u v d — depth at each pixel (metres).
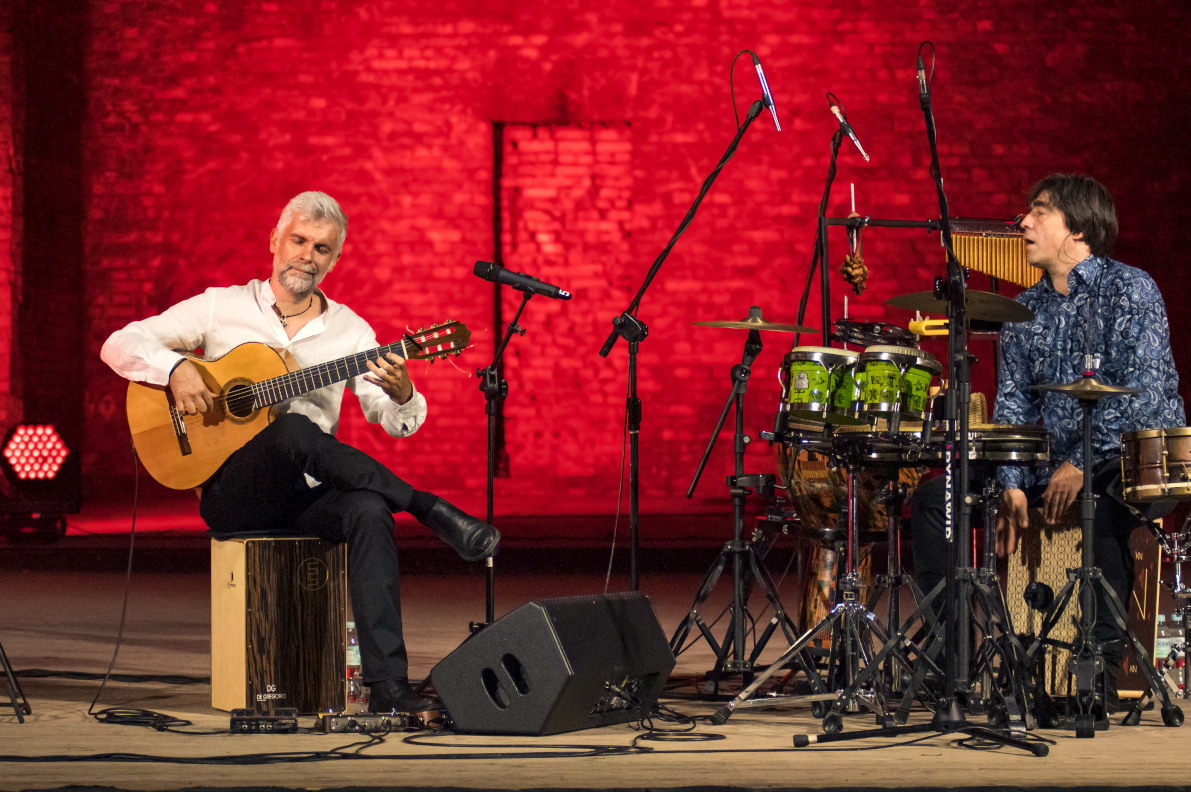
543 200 14.92
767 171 14.73
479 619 7.46
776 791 3.53
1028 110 14.57
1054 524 4.88
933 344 14.04
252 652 4.46
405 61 14.95
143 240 15.05
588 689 4.26
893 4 14.60
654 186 14.84
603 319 14.91
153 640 6.63
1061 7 14.51
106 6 14.97
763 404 14.72
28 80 14.01
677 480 14.80
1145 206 14.51
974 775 3.71
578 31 14.84
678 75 14.80
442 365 14.90
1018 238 6.08
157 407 4.75
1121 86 14.52
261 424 4.79
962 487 4.20
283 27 14.98
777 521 5.43
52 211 14.49
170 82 15.01
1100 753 4.02
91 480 15.02
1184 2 14.47
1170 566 8.75
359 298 14.98
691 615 5.12
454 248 14.96
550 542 11.07
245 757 3.89
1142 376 4.77
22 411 13.97
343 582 4.57
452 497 14.80
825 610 5.40
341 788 3.55
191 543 10.96
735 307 14.76
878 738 4.23
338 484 4.53
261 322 5.07
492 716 4.23
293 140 15.01
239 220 15.03
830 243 14.62
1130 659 5.04
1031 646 4.49
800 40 14.67
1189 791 3.55
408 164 14.96
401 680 4.43
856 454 4.48
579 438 14.89
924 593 5.07
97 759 3.88
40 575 9.66
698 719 4.57
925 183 14.60
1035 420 5.11
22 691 5.11
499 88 14.89
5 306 13.87
